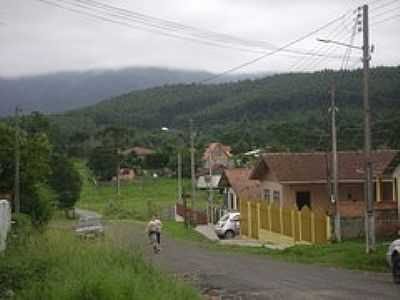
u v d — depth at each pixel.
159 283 13.76
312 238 34.09
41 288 12.49
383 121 44.97
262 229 42.22
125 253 16.88
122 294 11.59
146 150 113.75
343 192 45.16
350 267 22.78
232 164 84.75
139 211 74.75
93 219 38.72
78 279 12.56
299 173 43.88
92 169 107.56
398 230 31.81
